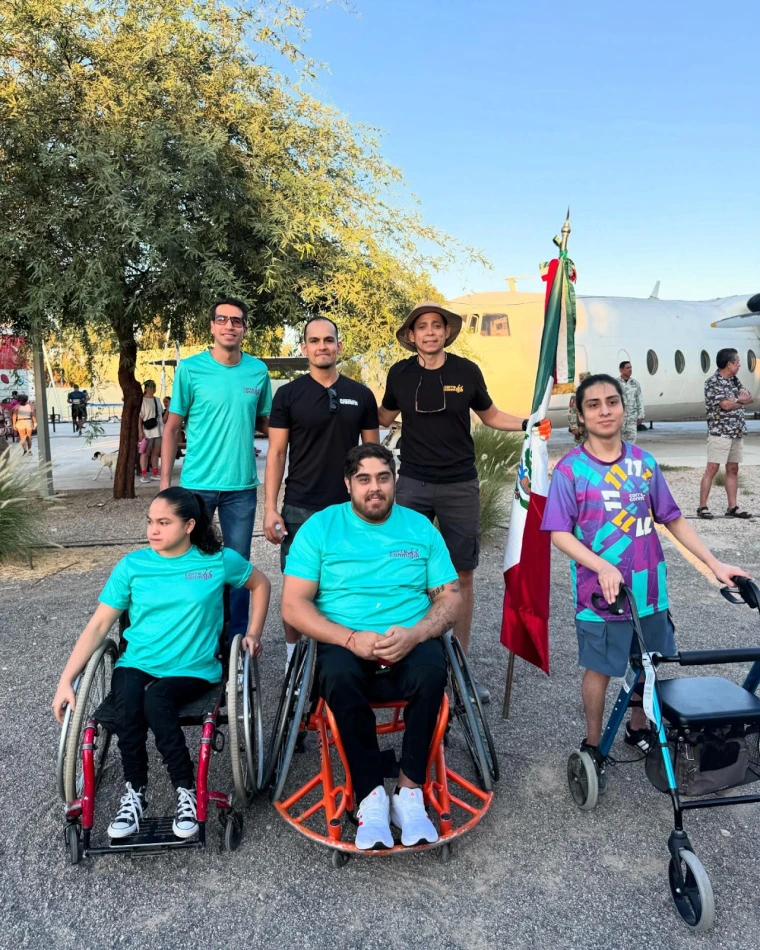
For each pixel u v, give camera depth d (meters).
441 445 4.05
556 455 15.35
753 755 2.63
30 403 18.17
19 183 8.27
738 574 2.82
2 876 2.68
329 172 9.71
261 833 2.94
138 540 8.16
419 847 2.62
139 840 2.70
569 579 6.74
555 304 3.85
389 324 9.38
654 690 2.61
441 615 2.99
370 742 2.76
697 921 2.37
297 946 2.33
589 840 2.89
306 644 3.19
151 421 12.88
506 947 2.33
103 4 8.88
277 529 3.99
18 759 3.52
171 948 2.33
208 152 8.12
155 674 2.96
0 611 5.79
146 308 9.62
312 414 3.99
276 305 9.74
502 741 3.68
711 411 8.88
